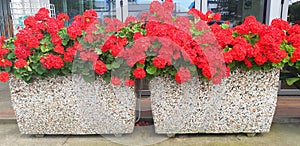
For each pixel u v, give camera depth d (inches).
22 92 81.9
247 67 76.1
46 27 75.7
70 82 80.9
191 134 87.9
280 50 71.3
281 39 74.1
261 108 82.1
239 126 84.1
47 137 88.0
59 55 76.3
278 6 115.4
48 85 81.2
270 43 69.9
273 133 88.0
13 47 77.2
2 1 179.8
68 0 134.0
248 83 79.8
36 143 84.1
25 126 85.5
